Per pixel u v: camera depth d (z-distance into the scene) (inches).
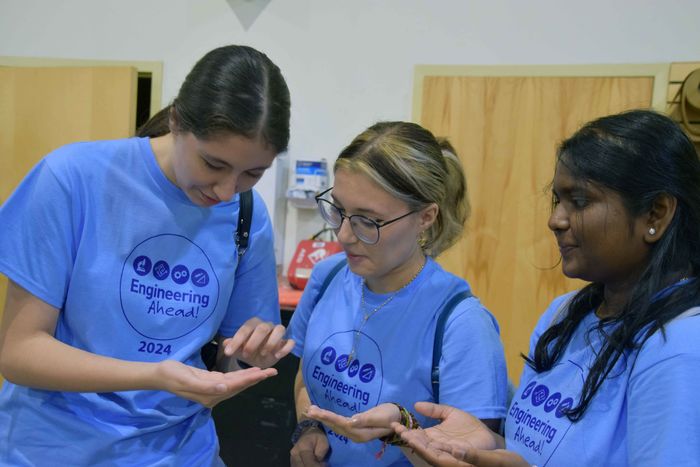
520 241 96.1
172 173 39.0
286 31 104.2
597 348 34.3
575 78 93.7
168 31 106.5
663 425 26.8
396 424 33.2
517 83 95.8
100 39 108.0
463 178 50.1
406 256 42.4
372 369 42.9
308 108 104.6
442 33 99.1
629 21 92.3
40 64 109.1
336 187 40.9
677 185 30.2
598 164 31.1
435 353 41.4
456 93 98.3
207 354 46.7
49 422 38.1
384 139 40.0
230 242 42.7
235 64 33.5
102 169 37.8
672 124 31.5
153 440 40.3
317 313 48.4
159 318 39.4
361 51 102.3
